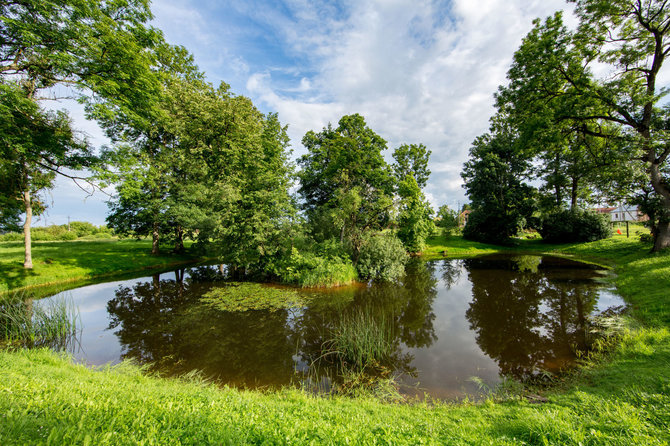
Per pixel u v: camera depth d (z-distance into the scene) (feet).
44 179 51.90
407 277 59.41
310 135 92.02
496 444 9.01
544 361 21.44
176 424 9.17
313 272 50.39
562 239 95.86
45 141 36.94
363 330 26.96
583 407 12.04
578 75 49.08
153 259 71.97
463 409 14.52
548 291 42.24
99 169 41.50
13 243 86.99
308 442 8.45
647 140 44.86
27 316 29.17
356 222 61.26
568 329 27.81
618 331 24.45
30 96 38.70
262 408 12.43
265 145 72.43
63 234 126.82
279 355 24.20
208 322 32.55
